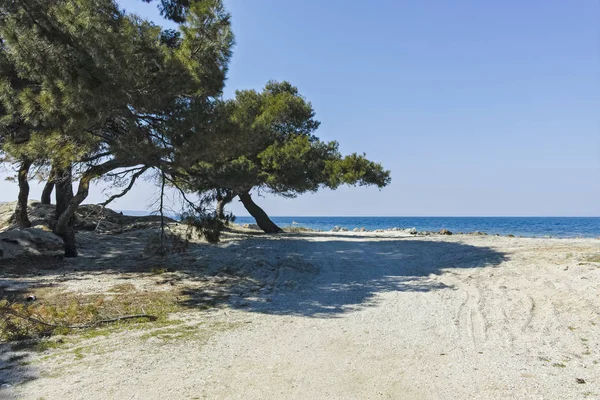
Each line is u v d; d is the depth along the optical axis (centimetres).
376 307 859
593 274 941
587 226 6944
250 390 449
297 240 2056
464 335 657
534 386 454
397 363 536
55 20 919
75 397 428
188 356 560
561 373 488
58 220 1481
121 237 1956
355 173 2228
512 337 636
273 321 755
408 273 1241
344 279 1177
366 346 607
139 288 1038
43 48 888
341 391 449
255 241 1986
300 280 1162
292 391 447
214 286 1084
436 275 1175
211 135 1069
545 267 1098
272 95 2538
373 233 2747
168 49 1041
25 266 1323
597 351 556
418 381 476
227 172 1589
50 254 1446
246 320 763
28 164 1395
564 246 1452
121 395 433
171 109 1049
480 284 1011
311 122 2514
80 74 864
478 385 461
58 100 903
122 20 958
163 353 571
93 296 941
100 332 678
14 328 649
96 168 1315
